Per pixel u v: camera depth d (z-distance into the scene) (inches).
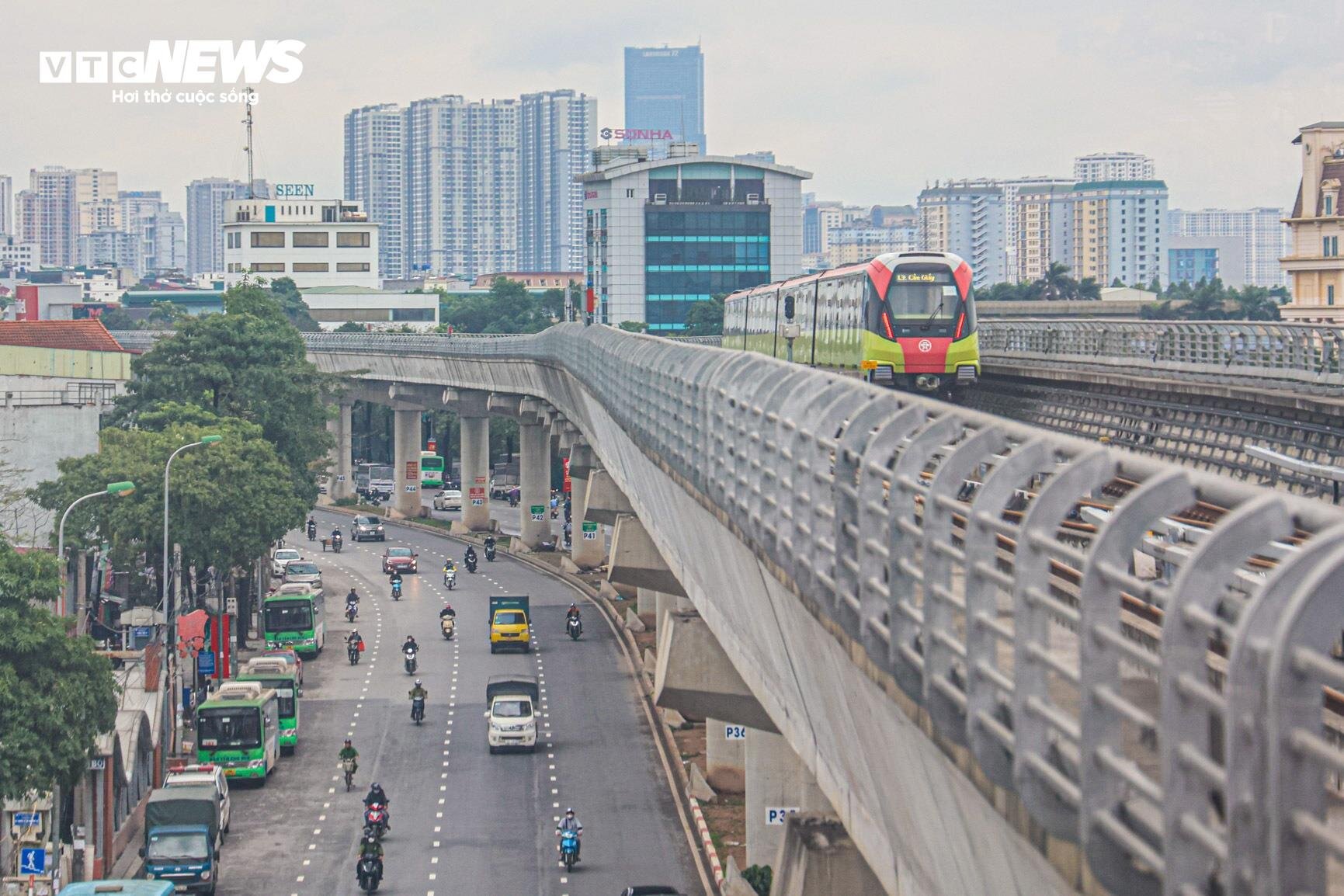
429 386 5531.5
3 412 2972.4
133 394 3661.4
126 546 2800.2
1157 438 1851.6
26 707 1558.8
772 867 1829.5
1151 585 378.9
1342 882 391.2
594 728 2672.2
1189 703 345.4
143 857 1855.3
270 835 2091.5
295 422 3784.5
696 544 1309.1
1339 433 1466.5
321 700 2908.5
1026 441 491.2
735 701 1539.1
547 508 4852.4
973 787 530.3
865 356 2080.5
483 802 2239.2
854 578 681.0
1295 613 303.4
